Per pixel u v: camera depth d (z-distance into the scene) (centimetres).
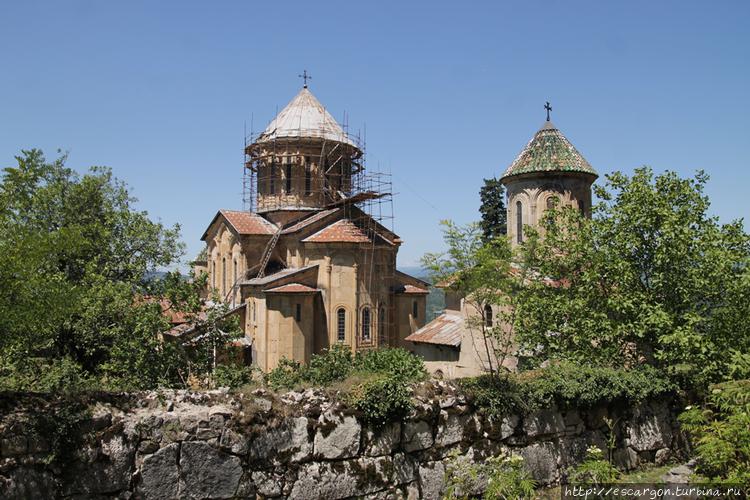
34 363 1662
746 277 1397
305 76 3925
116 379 1742
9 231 955
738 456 937
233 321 2138
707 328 1518
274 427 1052
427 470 1187
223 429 1010
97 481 903
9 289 915
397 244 3503
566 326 1639
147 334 1841
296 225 3388
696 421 1151
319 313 3039
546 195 2495
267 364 2934
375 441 1145
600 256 1628
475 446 1252
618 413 1429
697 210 1593
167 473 955
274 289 2877
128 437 935
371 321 3102
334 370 1853
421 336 2689
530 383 1336
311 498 1063
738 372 1400
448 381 1288
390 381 1166
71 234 1003
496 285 1487
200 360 2030
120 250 2358
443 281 1567
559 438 1345
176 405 1007
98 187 2538
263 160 3709
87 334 1850
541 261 1777
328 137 3659
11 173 943
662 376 1494
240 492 1008
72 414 901
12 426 856
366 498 1116
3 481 834
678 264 1520
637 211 1595
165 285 2216
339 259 3042
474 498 1214
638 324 1505
